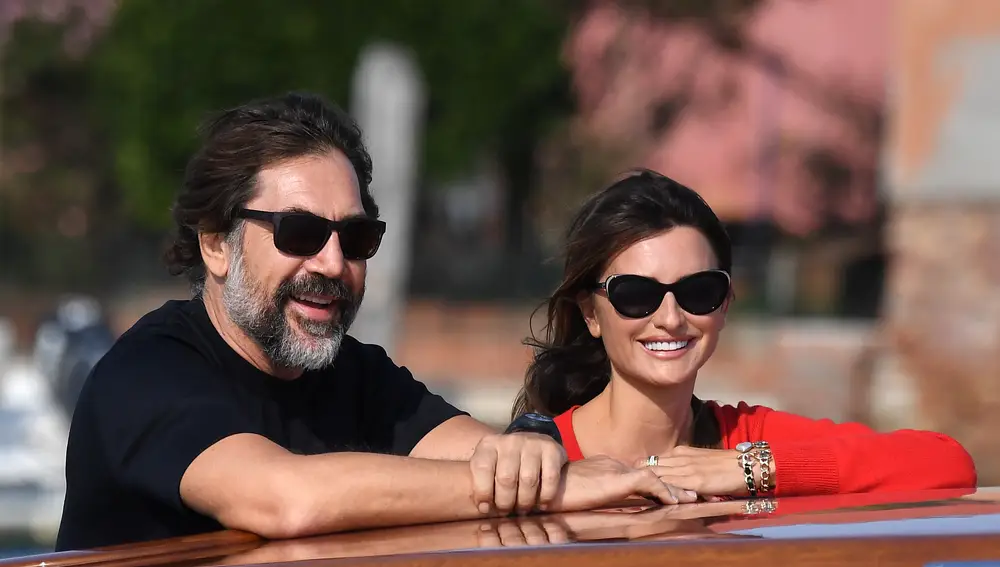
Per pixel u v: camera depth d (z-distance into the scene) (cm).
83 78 6894
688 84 5925
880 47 5775
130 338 632
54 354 2336
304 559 438
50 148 7000
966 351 2077
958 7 2112
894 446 662
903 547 398
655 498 552
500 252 6625
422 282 6425
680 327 677
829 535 412
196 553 481
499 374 3459
